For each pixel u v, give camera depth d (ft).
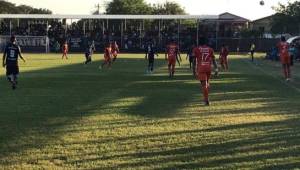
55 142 35.22
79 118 45.21
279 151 33.06
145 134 38.17
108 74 100.78
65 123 42.60
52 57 185.06
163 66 131.44
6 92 66.13
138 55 218.18
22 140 35.78
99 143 35.04
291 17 271.28
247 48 261.24
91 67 124.88
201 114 48.32
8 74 70.23
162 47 259.39
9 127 40.55
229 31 265.13
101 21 282.56
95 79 88.33
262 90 71.77
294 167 29.27
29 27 272.31
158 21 286.46
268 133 39.04
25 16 263.08
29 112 48.55
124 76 95.81
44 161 30.25
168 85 77.46
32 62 146.61
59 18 263.29
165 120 44.52
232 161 30.45
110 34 266.36
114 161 30.27
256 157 31.45
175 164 29.63
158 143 35.12
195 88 72.95
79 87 73.77
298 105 55.62
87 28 281.33
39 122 42.98
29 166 29.17
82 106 53.11
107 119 44.78
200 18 261.44
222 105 54.95
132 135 37.73
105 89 71.20
